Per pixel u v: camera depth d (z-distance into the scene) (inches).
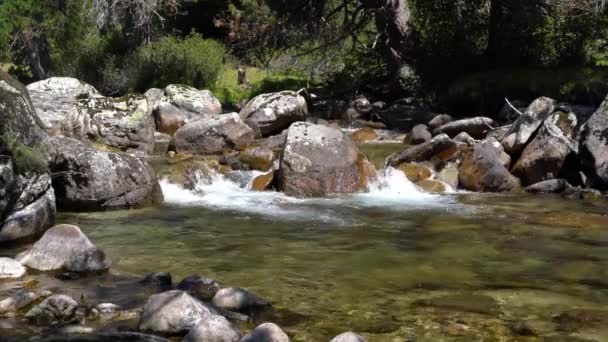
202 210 527.5
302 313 347.9
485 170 601.0
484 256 426.0
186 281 368.8
